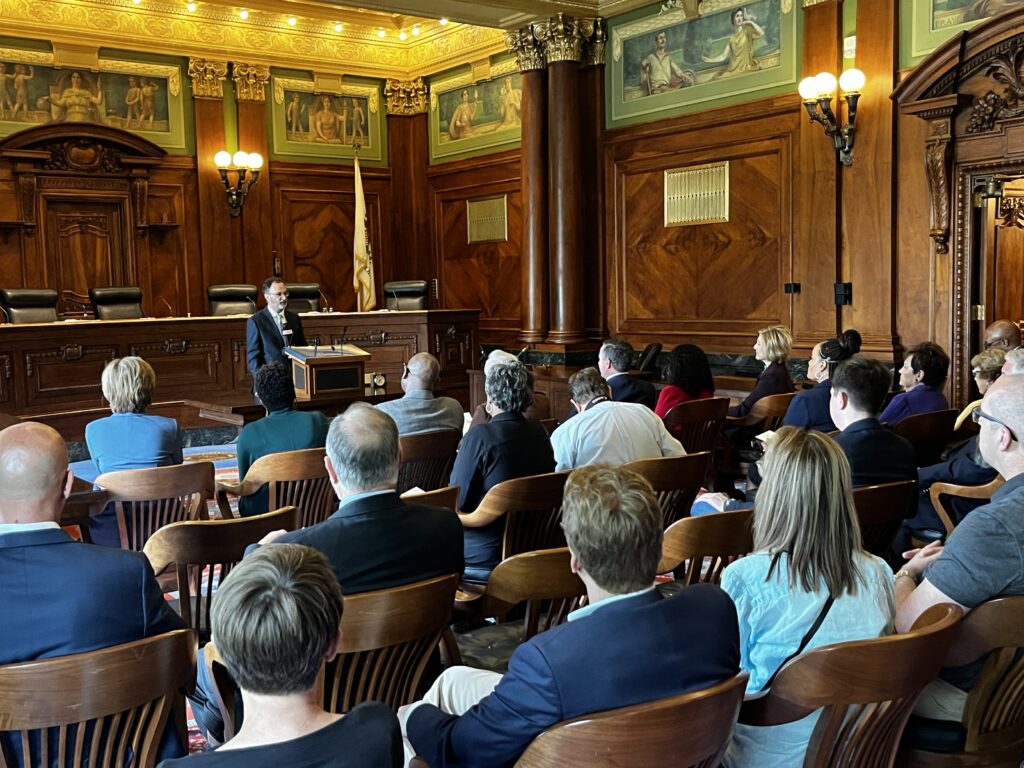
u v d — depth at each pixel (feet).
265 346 24.64
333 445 7.96
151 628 6.75
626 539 5.65
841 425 11.10
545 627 10.43
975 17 23.82
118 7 37.65
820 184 27.81
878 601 6.91
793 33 28.40
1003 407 7.34
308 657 4.57
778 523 6.79
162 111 39.40
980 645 6.72
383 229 44.86
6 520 6.59
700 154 31.63
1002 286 25.94
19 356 27.66
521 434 12.37
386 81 44.45
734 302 31.12
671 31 32.14
